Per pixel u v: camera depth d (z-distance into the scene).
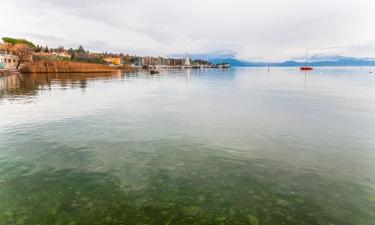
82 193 11.95
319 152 17.27
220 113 30.42
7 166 14.84
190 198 11.52
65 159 15.88
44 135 20.83
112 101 40.25
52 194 11.86
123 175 13.74
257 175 13.79
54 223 9.80
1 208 10.75
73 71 149.75
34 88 60.19
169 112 30.94
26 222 9.85
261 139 20.02
